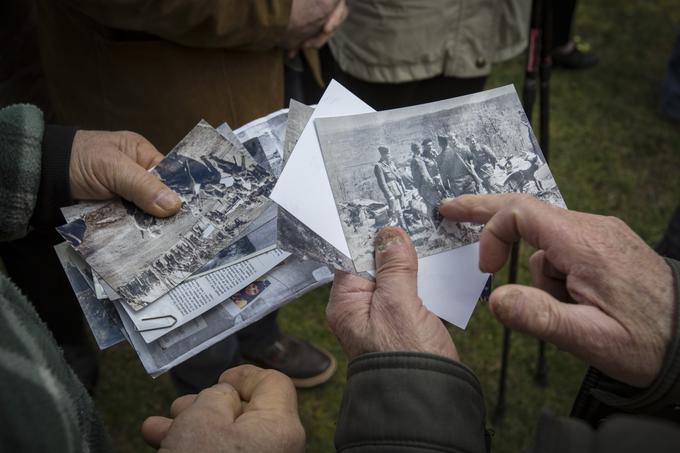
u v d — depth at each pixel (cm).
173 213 82
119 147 85
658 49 273
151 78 103
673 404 56
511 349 171
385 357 60
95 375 155
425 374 58
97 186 81
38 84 127
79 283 79
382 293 66
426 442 56
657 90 253
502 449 153
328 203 75
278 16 98
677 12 292
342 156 78
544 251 63
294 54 119
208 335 75
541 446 45
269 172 85
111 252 78
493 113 84
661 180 218
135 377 163
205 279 77
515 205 65
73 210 82
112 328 76
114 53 100
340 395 163
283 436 60
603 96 249
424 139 81
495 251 68
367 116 80
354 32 146
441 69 143
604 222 61
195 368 125
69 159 81
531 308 56
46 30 107
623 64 264
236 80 107
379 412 58
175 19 89
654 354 55
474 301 74
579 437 41
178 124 108
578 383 165
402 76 144
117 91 106
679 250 158
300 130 80
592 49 271
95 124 113
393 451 56
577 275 59
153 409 158
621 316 56
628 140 231
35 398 45
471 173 80
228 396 63
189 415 60
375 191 77
